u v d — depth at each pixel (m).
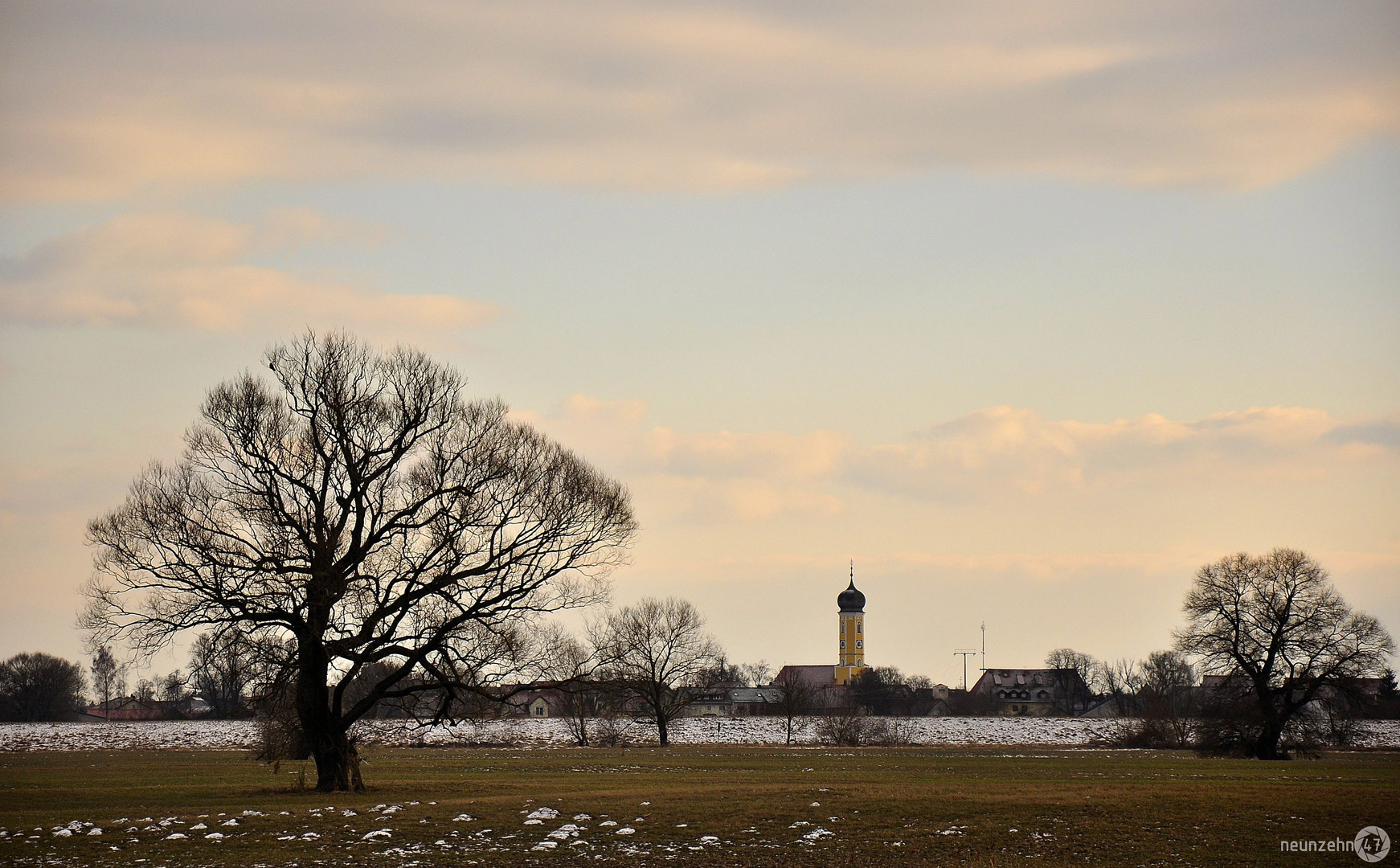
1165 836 52.91
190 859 48.59
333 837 52.59
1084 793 64.31
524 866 48.12
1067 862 48.69
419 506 67.38
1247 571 138.50
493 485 68.81
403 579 67.06
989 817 56.44
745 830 54.19
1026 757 124.31
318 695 68.19
